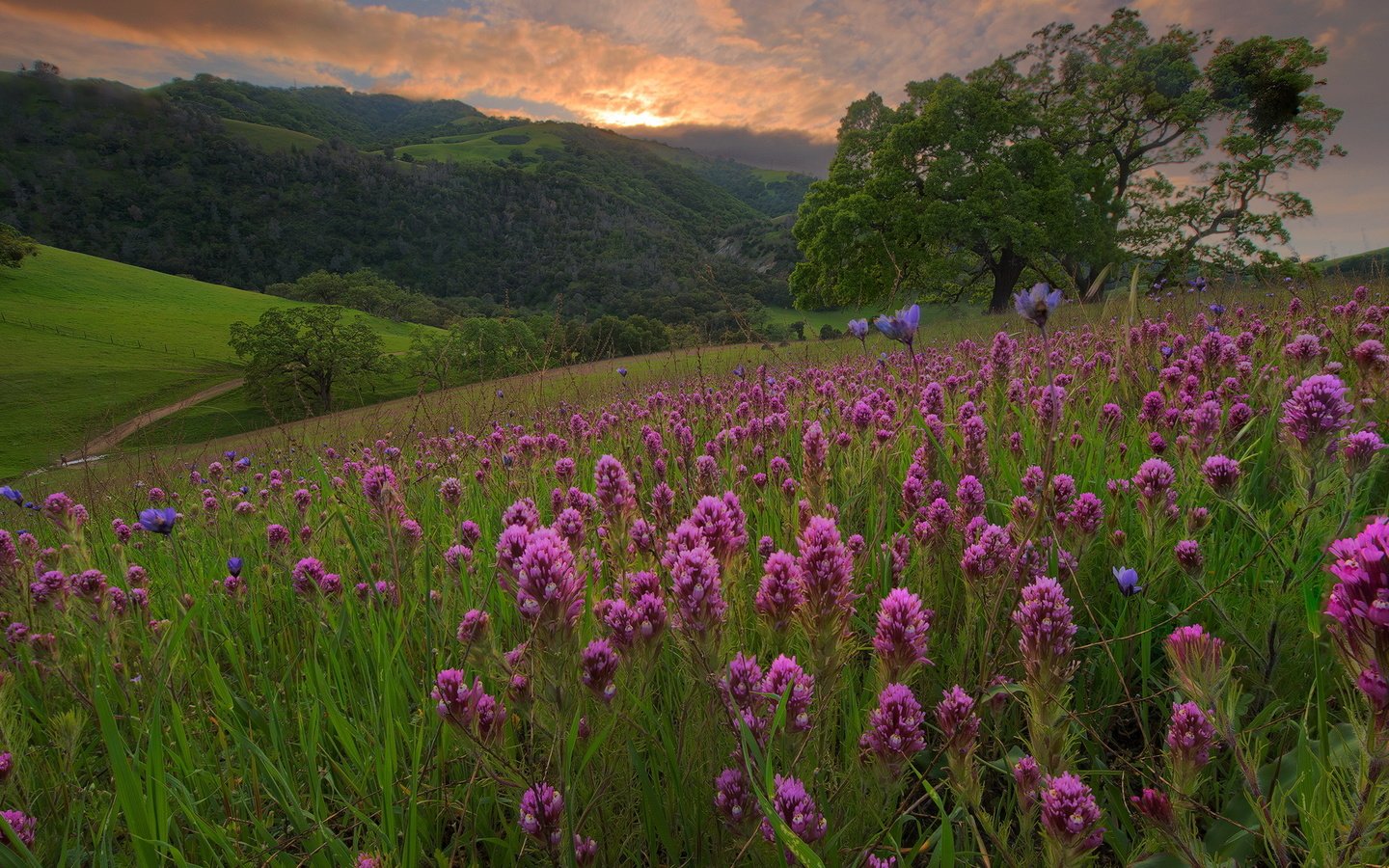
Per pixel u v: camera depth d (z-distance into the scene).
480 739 1.86
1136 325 5.77
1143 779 1.92
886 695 1.67
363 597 3.38
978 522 2.82
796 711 1.66
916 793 2.22
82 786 2.50
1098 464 3.77
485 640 2.04
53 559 4.31
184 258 199.62
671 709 2.35
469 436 7.54
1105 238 43.38
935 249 45.53
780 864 1.51
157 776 1.85
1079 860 1.51
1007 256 47.34
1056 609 1.67
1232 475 2.42
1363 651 1.24
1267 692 2.25
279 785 2.11
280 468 9.56
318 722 2.39
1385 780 1.24
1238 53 45.22
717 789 1.83
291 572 3.43
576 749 2.02
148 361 76.31
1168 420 4.16
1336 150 42.28
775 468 4.17
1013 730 2.39
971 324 19.89
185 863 1.74
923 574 2.91
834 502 4.07
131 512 6.96
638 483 4.39
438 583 3.45
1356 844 1.28
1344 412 2.23
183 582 4.18
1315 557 2.37
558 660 1.63
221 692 2.58
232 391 57.81
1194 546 2.29
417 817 2.02
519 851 1.94
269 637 3.38
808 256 53.12
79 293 114.62
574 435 6.38
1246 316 8.27
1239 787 1.95
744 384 8.69
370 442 9.09
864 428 4.29
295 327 61.84
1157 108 45.91
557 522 2.42
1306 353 3.83
